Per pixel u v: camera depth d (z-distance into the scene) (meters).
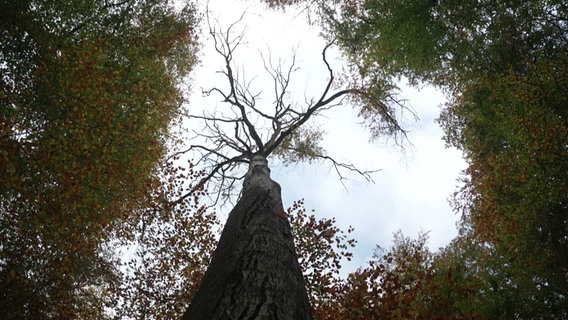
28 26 7.94
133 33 10.88
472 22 11.26
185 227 11.93
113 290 11.18
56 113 8.09
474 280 8.30
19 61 7.95
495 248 10.73
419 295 8.02
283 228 7.31
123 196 9.70
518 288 8.85
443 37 11.46
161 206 12.02
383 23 11.52
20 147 7.11
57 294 9.84
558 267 9.16
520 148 10.57
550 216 9.50
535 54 11.48
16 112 7.82
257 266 5.37
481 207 11.86
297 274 5.72
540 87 10.48
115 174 8.88
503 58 11.91
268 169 11.25
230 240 6.57
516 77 11.08
